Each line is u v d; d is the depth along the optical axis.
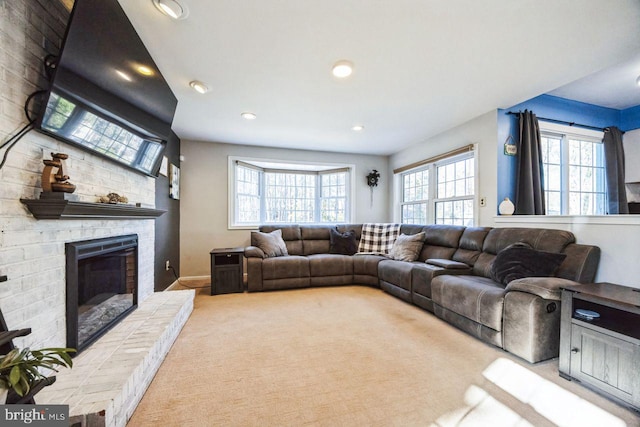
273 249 3.72
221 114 3.05
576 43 1.78
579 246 1.98
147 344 1.54
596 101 3.12
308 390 1.43
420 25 1.60
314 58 1.95
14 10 1.09
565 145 3.09
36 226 1.18
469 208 3.40
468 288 2.12
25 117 1.13
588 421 1.20
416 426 1.17
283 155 4.57
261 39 1.73
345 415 1.24
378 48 1.83
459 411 1.27
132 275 2.15
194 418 1.22
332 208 5.05
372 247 4.14
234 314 2.59
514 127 2.94
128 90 1.69
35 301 1.17
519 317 1.73
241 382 1.50
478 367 1.65
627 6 1.45
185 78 2.24
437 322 2.39
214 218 4.19
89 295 1.63
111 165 1.84
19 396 0.79
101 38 1.36
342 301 3.02
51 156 1.28
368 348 1.90
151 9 1.48
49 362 0.85
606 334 1.36
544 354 1.69
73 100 1.28
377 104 2.78
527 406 1.30
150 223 2.53
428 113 3.02
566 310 1.54
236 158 4.31
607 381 1.35
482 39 1.73
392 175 5.00
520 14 1.51
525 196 2.78
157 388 1.44
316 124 3.40
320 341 2.01
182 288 3.59
